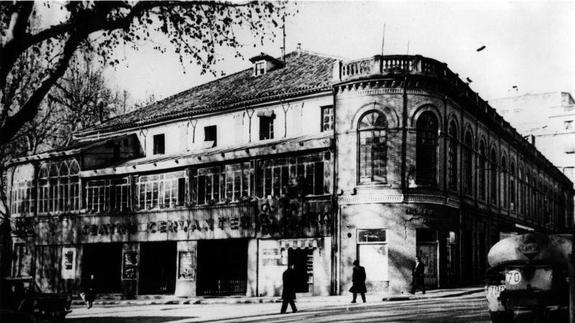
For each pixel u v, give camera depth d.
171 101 42.34
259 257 32.75
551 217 60.16
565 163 57.81
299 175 32.34
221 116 36.84
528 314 14.16
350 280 30.08
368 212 30.09
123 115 44.34
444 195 30.91
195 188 35.88
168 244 37.72
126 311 27.22
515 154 47.38
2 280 19.34
